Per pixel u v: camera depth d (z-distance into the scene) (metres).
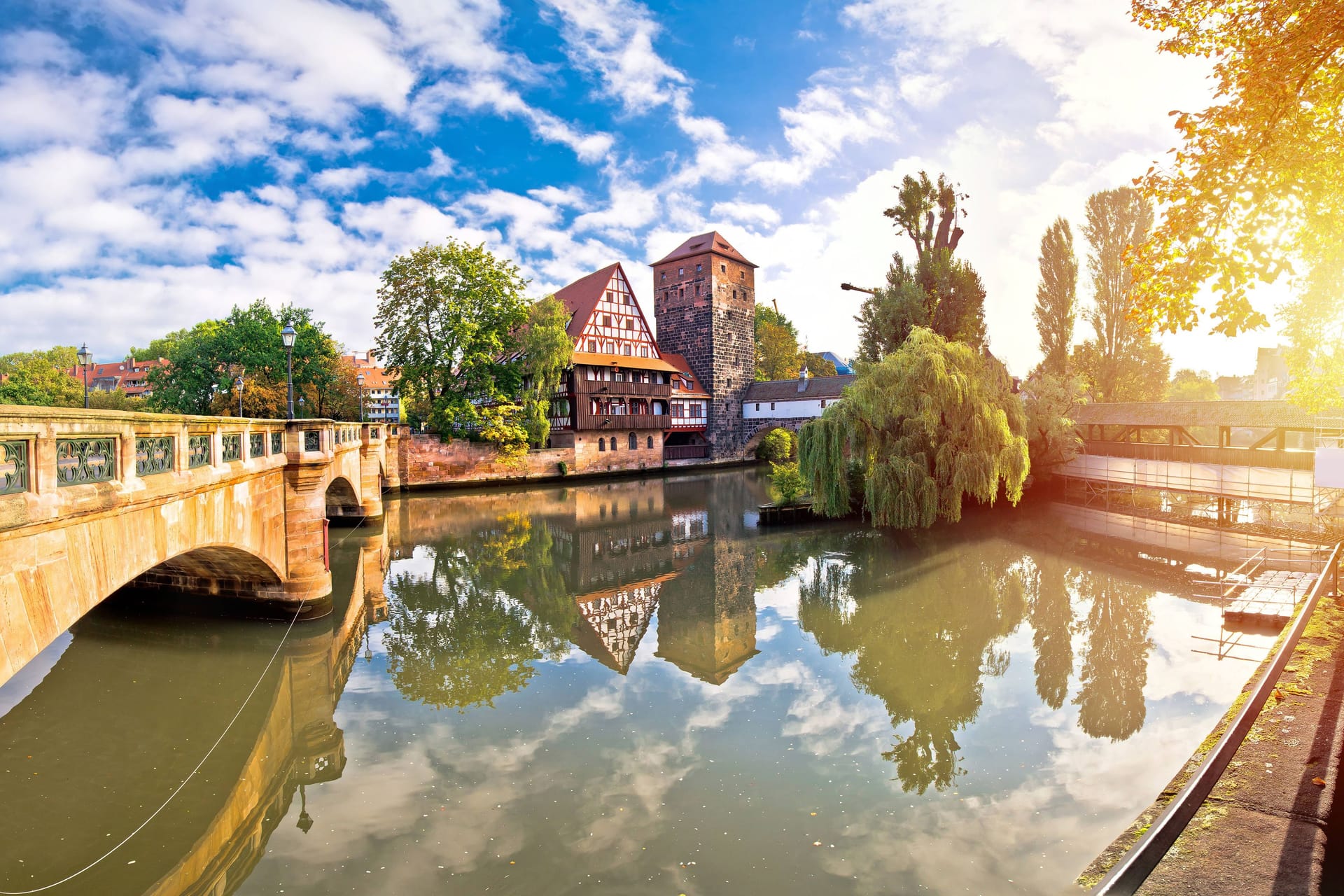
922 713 9.70
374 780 7.73
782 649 12.72
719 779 7.79
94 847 6.37
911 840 6.55
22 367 54.91
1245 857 4.60
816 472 25.91
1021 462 23.69
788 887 5.83
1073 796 7.39
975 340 31.81
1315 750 5.91
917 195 34.31
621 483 44.59
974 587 17.16
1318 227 6.89
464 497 36.94
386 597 16.50
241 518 10.45
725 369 60.09
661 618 14.98
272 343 48.12
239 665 11.04
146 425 6.99
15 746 8.37
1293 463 24.98
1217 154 6.47
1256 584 15.33
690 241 62.56
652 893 5.74
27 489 4.91
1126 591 16.53
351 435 21.97
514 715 9.66
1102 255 43.59
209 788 7.47
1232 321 6.48
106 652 11.53
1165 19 7.26
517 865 6.14
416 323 39.41
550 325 43.81
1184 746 8.55
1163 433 38.56
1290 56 6.04
